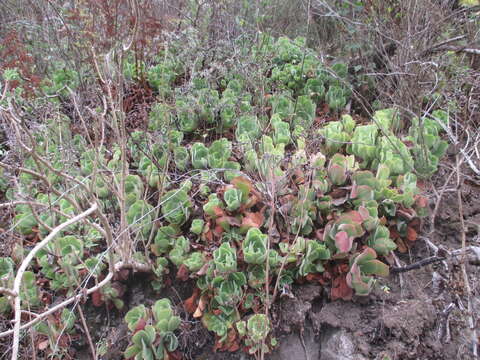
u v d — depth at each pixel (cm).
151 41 386
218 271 239
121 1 335
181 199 272
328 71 351
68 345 254
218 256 240
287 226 257
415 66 317
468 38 329
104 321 265
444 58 316
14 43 343
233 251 244
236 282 246
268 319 233
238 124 328
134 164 322
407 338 227
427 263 245
